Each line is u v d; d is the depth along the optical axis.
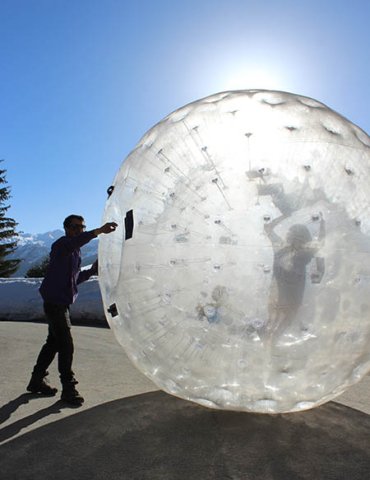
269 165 2.49
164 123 3.12
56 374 4.09
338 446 2.46
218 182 2.50
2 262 32.69
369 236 2.48
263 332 2.37
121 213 2.96
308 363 2.43
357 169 2.60
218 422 2.78
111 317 3.00
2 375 3.98
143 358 2.83
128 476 2.12
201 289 2.43
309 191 2.44
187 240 2.48
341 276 2.40
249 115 2.72
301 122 2.69
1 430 2.67
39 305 8.30
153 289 2.60
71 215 3.59
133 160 3.10
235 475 2.14
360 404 3.16
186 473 2.16
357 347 2.50
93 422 2.79
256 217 2.40
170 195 2.64
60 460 2.28
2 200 34.50
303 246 2.38
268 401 2.58
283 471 2.19
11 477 2.11
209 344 2.45
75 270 3.44
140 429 2.68
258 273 2.36
